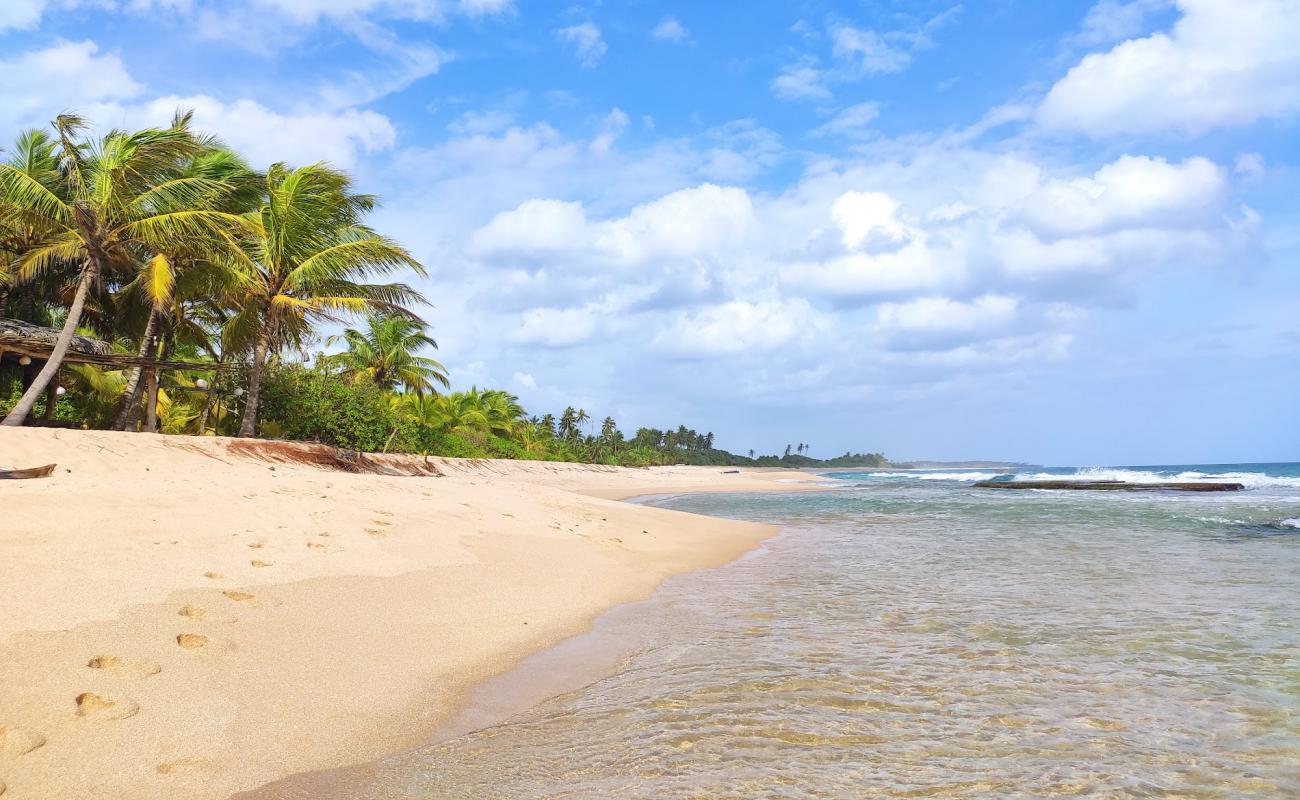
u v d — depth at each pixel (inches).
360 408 1178.0
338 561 296.7
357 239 978.7
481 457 1894.7
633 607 320.5
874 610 312.5
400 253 897.5
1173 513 848.3
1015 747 163.6
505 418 2556.6
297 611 234.2
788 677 216.4
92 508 289.1
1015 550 518.0
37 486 314.3
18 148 898.1
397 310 967.6
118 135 794.8
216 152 941.2
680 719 182.2
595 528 543.5
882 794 140.1
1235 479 2171.5
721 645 255.1
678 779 146.7
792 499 1440.7
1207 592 346.3
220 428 1056.2
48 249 773.9
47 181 853.8
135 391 852.6
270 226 885.2
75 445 568.4
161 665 176.7
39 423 816.9
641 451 4997.5
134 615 198.4
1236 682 208.2
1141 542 557.9
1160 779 147.1
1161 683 208.1
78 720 147.5
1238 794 140.3
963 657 236.8
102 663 170.1
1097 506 1000.2
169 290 792.3
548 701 196.9
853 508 1086.4
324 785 142.6
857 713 186.1
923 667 226.1
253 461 686.5
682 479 3147.1
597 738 169.9
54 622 183.0
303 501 394.9
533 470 2162.9
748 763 154.9
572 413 3937.0
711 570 437.1
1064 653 240.5
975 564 450.0
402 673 206.2
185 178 816.9
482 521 453.1
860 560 477.1
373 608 253.6
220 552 271.3
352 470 813.2
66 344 715.4
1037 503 1108.5
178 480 427.8
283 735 160.2
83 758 136.9
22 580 203.3
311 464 754.2
